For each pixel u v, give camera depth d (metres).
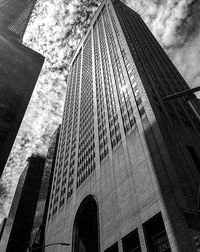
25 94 40.09
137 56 64.12
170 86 60.53
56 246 56.50
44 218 92.94
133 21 100.19
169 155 33.59
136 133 43.59
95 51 99.56
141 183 36.59
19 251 102.12
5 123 33.44
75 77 118.12
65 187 69.25
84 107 85.75
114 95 61.41
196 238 24.94
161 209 30.55
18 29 61.72
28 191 124.69
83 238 52.38
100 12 117.44
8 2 61.53
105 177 47.88
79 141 75.44
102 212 43.91
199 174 33.62
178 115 47.75
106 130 57.56
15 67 42.84
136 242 34.41
